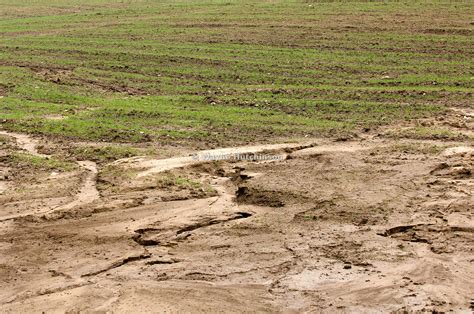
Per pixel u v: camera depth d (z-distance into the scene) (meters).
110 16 55.47
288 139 24.27
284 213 17.88
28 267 15.71
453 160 20.94
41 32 50.03
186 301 14.07
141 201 18.72
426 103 29.31
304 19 49.31
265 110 28.64
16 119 27.61
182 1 65.50
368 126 25.86
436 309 13.60
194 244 16.50
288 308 13.84
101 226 17.44
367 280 14.70
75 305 14.06
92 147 23.59
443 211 17.62
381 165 20.81
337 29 46.03
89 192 19.55
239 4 57.44
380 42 42.31
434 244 16.12
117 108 29.17
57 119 27.77
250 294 14.34
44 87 33.41
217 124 26.52
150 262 15.74
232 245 16.41
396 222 17.16
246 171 20.64
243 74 35.88
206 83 34.38
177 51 41.47
